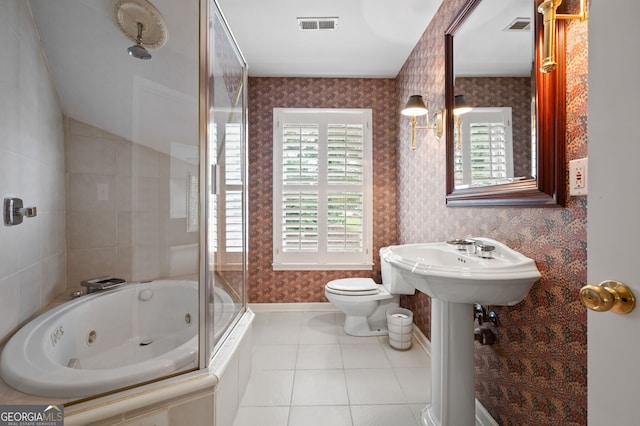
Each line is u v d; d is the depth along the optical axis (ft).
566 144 3.29
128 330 5.74
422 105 6.30
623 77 1.90
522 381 4.05
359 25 7.32
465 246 4.94
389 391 5.70
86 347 5.26
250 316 6.38
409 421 4.91
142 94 5.80
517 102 4.12
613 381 1.98
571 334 3.28
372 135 10.02
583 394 3.15
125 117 6.12
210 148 4.64
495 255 4.45
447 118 6.09
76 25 5.23
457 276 3.46
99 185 6.28
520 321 4.07
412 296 8.42
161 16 4.92
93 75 5.76
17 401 3.05
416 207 8.13
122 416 3.26
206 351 4.06
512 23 4.25
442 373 4.39
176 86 5.41
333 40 7.95
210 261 4.45
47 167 5.50
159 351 5.42
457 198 5.69
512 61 4.22
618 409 1.94
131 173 6.19
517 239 4.13
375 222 10.02
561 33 3.27
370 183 9.98
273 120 9.89
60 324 4.74
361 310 7.97
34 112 5.09
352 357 7.00
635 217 1.85
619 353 1.94
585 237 3.09
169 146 5.84
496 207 4.60
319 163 9.95
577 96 3.15
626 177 1.90
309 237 9.89
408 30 7.51
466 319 4.27
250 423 4.86
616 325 1.96
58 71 5.63
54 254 5.71
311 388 5.79
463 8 5.37
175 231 5.45
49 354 3.92
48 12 5.04
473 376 4.31
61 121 5.99
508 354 4.32
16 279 4.47
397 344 7.36
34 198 5.07
